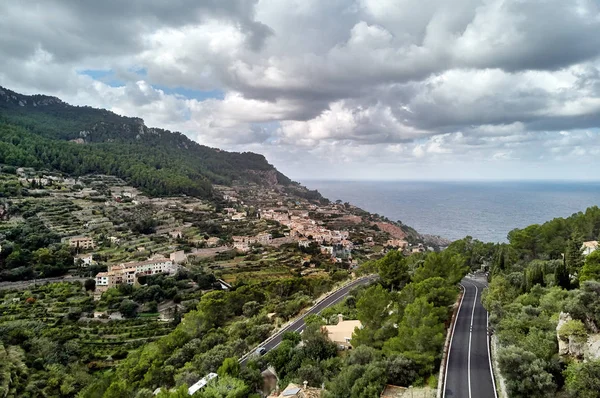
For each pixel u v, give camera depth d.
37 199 195.88
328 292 111.19
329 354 56.84
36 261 138.88
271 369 59.50
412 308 53.81
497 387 42.78
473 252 130.38
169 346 78.81
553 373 38.97
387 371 44.69
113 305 118.56
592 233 101.94
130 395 60.03
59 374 81.00
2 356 81.38
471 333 59.84
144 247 175.12
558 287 60.28
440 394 41.19
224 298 106.44
